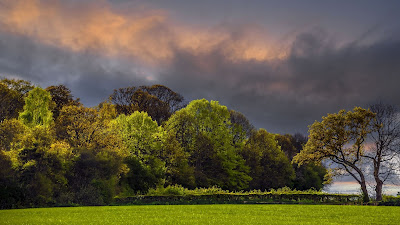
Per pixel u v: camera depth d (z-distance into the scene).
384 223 20.78
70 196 38.97
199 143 73.38
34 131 41.88
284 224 19.98
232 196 47.38
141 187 55.56
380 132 53.16
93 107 55.03
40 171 38.03
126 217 23.30
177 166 66.31
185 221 21.12
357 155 54.16
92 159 43.91
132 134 63.56
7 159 36.34
